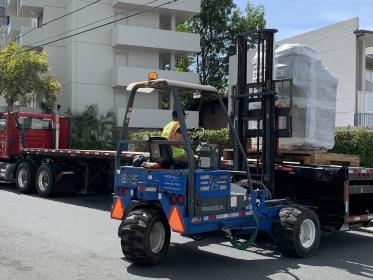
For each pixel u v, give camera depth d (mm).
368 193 9617
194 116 34000
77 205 13781
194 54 39781
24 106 33750
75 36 35031
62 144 18422
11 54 31562
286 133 8992
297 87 9258
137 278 6664
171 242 9070
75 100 34969
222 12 41594
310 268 7453
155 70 35562
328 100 9656
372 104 26062
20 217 11211
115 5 35656
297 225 7926
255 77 9812
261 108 9172
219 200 7387
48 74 34250
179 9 37062
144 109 35094
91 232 9711
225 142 19188
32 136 17578
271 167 9000
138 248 7062
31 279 6477
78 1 35125
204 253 8266
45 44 36531
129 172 7719
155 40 35906
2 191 16953
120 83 34750
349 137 16828
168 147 7508
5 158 17641
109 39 36031
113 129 33000
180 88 7543
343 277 6992
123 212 7785
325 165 9711
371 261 8031
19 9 39656
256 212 7949
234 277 6836
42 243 8586
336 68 27344
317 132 9422
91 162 15367
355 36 26203
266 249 8688
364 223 9695
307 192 9648
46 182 15531
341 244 9477
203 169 7512
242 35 9477
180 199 7016
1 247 8211
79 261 7449
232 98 9703
